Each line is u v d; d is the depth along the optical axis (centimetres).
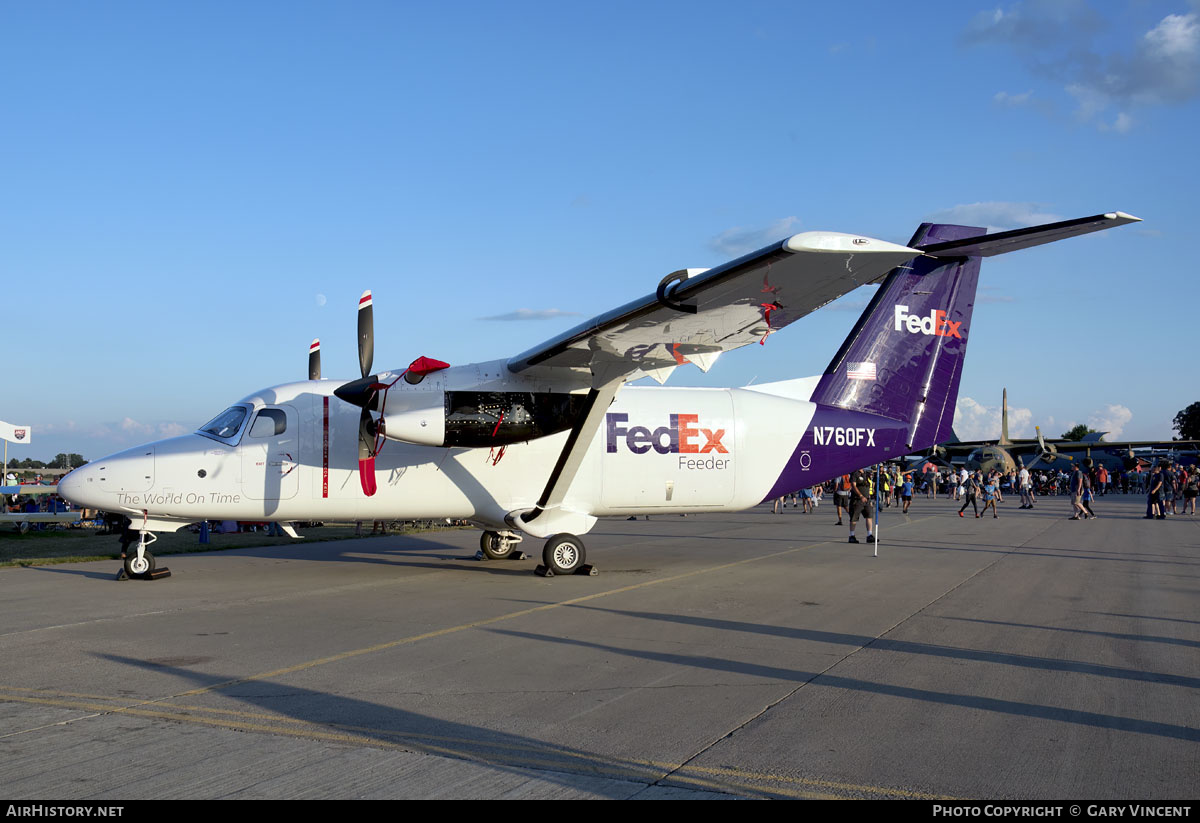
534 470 1253
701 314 926
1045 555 1441
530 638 765
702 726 508
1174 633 779
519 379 1181
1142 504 3541
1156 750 463
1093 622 832
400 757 454
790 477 1348
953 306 1425
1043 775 427
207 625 833
